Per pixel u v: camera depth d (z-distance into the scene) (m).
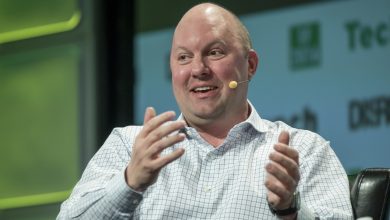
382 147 8.28
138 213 5.15
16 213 9.63
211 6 5.46
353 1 8.52
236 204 5.08
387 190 5.19
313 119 8.58
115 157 5.43
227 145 5.32
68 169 9.48
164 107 9.28
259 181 5.16
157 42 9.38
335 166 5.34
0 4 9.73
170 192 5.18
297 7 8.73
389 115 8.27
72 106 9.52
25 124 9.68
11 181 9.69
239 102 5.43
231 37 5.38
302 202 4.84
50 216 9.46
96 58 9.47
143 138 4.70
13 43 9.73
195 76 5.31
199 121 5.39
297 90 8.66
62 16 9.59
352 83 8.47
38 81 9.63
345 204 5.15
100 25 9.50
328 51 8.58
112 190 4.87
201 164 5.28
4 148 9.73
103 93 9.46
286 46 8.77
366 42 8.45
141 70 9.42
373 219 5.13
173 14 9.30
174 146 5.37
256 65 5.59
